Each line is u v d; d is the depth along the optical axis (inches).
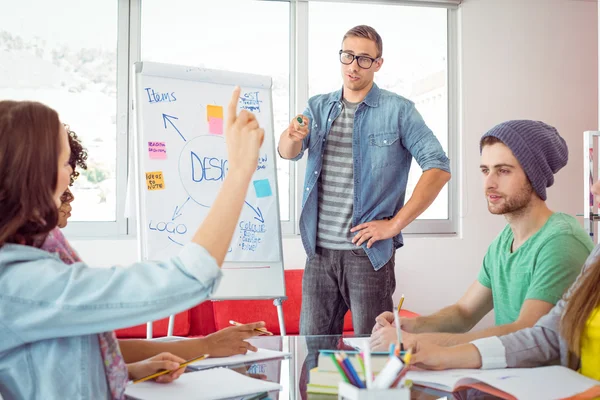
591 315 48.2
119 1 146.5
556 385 42.7
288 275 143.9
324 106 100.3
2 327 34.9
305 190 98.0
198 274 36.7
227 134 39.8
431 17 161.3
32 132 35.7
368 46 96.0
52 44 143.9
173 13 149.9
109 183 147.0
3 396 36.8
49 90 143.9
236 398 43.1
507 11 163.2
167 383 47.0
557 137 63.9
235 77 101.1
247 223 96.3
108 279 36.0
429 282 158.2
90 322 35.5
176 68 97.0
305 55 154.9
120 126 146.6
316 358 55.4
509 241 66.3
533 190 62.8
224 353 56.6
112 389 40.0
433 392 43.0
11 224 35.3
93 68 145.9
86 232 145.2
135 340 56.0
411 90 161.0
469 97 161.6
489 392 42.0
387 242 96.2
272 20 154.6
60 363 36.7
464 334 55.6
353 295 95.3
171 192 92.4
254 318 138.3
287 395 43.8
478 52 162.1
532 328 51.8
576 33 167.0
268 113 102.3
